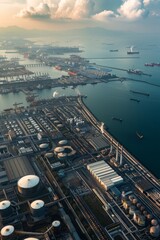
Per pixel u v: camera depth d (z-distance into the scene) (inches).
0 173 7519.7
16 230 5526.6
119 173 7701.8
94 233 5531.5
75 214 6043.3
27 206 6289.4
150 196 6688.0
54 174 7460.6
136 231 5625.0
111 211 6195.9
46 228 5615.2
